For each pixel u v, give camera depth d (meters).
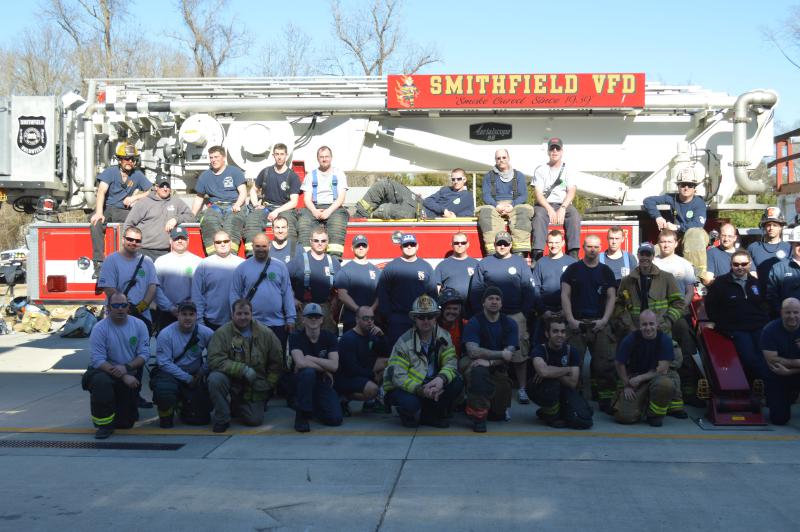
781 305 8.30
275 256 9.41
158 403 7.55
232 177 10.38
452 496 5.54
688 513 5.18
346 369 8.06
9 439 7.21
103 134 11.71
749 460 6.40
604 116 11.68
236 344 7.54
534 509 5.27
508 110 11.48
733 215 14.90
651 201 10.37
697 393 8.06
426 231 10.29
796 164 12.66
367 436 7.31
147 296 8.77
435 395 7.34
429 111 11.56
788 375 7.50
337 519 5.12
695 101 11.28
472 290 8.95
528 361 8.83
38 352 12.57
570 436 7.26
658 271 8.40
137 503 5.43
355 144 11.75
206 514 5.22
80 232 10.73
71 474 6.11
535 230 9.99
